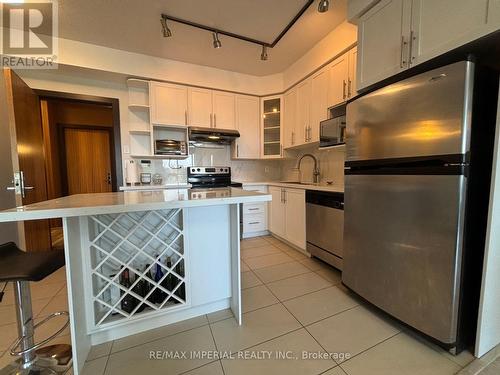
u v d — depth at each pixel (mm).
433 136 1185
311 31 2410
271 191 3395
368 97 1538
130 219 1455
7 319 1556
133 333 1408
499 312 1236
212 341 1342
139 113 3201
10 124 2119
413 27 1330
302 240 2680
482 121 1164
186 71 3098
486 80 1158
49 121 4074
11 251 1212
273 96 3564
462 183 1108
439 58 1248
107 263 1434
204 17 2162
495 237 1149
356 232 1688
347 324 1481
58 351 1279
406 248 1344
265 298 1788
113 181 4500
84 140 4457
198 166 3621
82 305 1233
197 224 1514
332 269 2320
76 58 2545
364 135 1579
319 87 2703
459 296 1171
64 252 1159
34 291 1936
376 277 1540
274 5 2010
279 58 3002
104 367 1168
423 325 1286
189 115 3199
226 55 2910
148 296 1412
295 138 3223
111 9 2041
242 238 3393
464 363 1165
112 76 2850
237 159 3840
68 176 4371
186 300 1507
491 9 1019
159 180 3367
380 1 1525
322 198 2318
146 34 2430
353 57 2205
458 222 1126
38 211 928
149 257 1428
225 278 1624
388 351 1257
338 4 1990
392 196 1409
